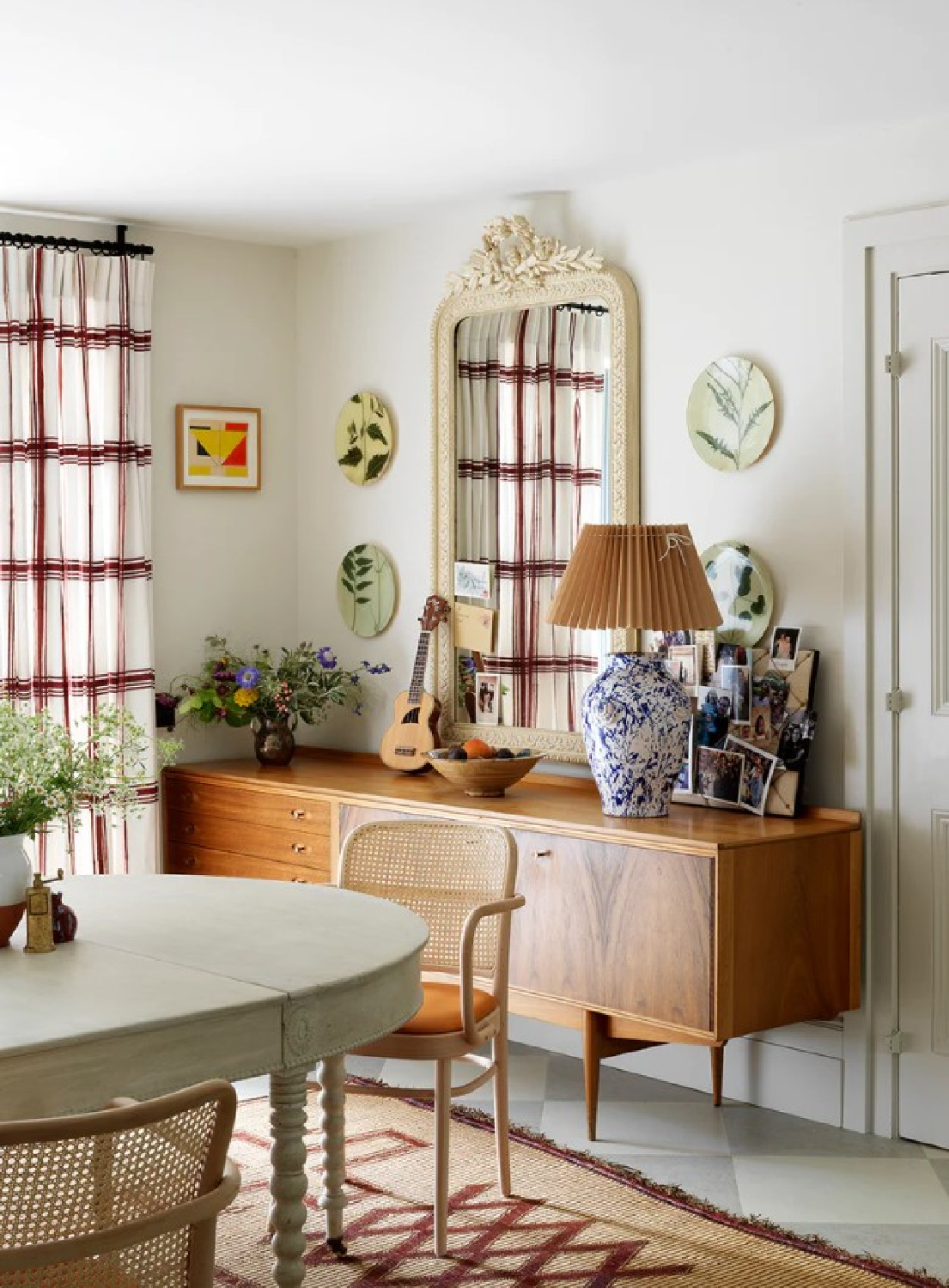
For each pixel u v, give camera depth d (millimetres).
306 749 5703
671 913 3824
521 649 4930
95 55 3486
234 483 5586
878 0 3135
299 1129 2721
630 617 4039
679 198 4516
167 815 5418
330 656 5449
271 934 2889
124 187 4762
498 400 4984
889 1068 4094
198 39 3381
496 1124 3658
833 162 4164
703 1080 4496
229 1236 3428
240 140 4211
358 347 5516
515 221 4824
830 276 4176
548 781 4836
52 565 5098
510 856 3531
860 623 4105
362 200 4945
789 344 4270
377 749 5492
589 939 4016
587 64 3551
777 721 4184
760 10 3191
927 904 4031
